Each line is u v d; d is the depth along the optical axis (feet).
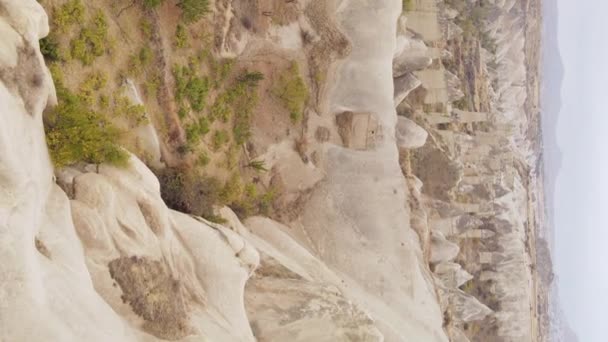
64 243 31.40
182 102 51.34
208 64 54.65
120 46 45.47
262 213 61.46
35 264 27.12
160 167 48.55
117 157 38.88
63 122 36.40
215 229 45.06
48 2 40.01
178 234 42.47
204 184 52.47
